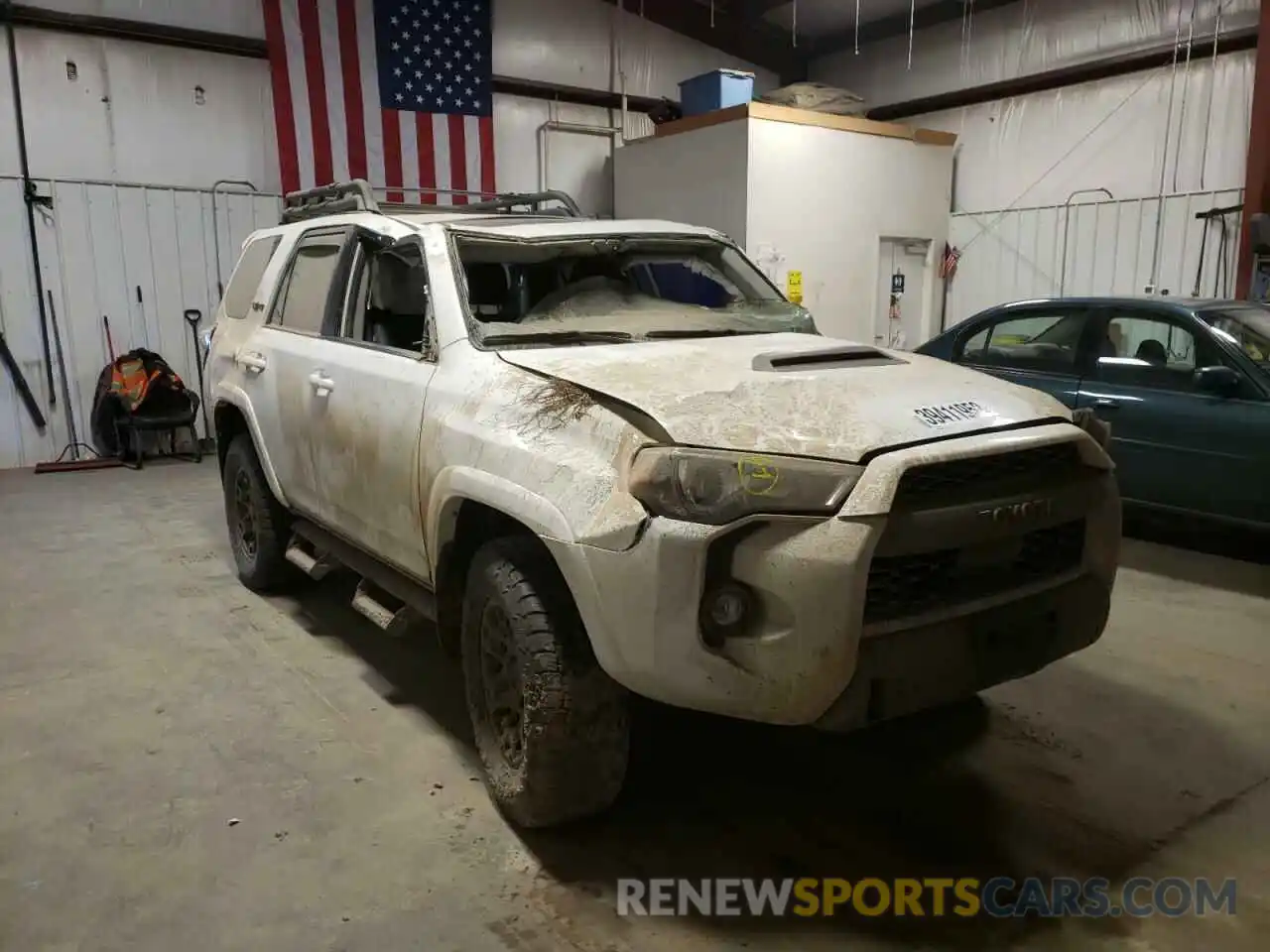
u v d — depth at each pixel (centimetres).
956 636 236
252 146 926
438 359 307
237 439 476
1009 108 963
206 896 246
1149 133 849
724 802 291
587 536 226
